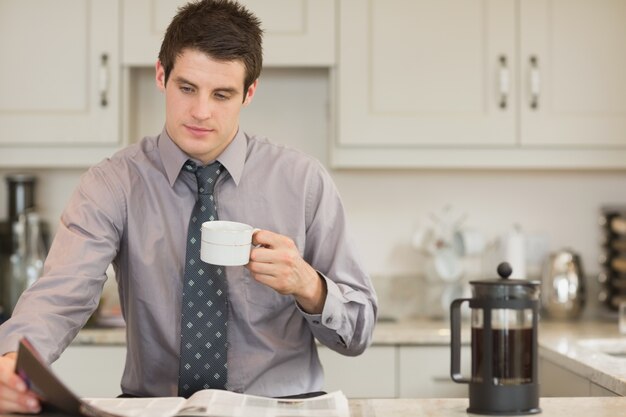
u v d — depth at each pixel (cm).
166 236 203
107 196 200
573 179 397
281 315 204
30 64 354
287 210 210
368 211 393
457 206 395
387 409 171
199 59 183
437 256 379
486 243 395
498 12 357
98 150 357
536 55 358
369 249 392
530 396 168
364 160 357
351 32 355
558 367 293
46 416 157
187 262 198
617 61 359
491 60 357
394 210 393
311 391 209
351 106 355
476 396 169
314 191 212
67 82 354
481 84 357
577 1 358
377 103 355
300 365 207
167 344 202
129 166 206
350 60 355
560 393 292
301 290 185
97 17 353
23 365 147
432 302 388
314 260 210
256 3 354
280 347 204
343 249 208
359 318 199
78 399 144
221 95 187
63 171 391
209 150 191
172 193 204
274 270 179
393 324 354
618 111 359
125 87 355
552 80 358
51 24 353
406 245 392
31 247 371
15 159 356
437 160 358
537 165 360
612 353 320
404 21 356
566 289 377
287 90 394
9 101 354
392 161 358
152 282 201
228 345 201
